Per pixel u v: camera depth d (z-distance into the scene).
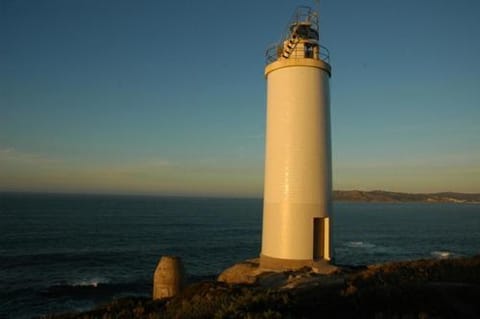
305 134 15.82
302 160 15.69
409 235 72.75
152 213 120.50
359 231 78.44
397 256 49.72
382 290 8.27
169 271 14.05
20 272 37.34
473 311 7.42
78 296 29.84
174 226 83.06
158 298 12.88
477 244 62.06
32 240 56.91
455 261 11.67
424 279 9.66
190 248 53.38
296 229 15.39
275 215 15.85
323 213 15.65
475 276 9.73
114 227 77.12
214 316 7.93
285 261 15.29
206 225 86.88
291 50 16.52
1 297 29.28
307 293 9.02
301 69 16.08
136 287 32.41
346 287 9.26
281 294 8.95
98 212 115.69
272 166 16.27
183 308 9.23
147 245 55.03
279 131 16.16
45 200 189.50
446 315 7.21
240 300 8.58
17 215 95.94
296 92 16.02
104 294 30.44
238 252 51.06
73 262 42.22
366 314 7.38
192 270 39.38
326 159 16.08
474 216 125.94
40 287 32.06
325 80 16.55
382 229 82.56
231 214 125.81
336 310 7.71
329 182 16.16
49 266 40.16
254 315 7.32
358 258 47.94
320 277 12.98
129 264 41.69
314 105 16.03
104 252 48.34
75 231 68.38
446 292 8.10
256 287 12.77
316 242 15.94
